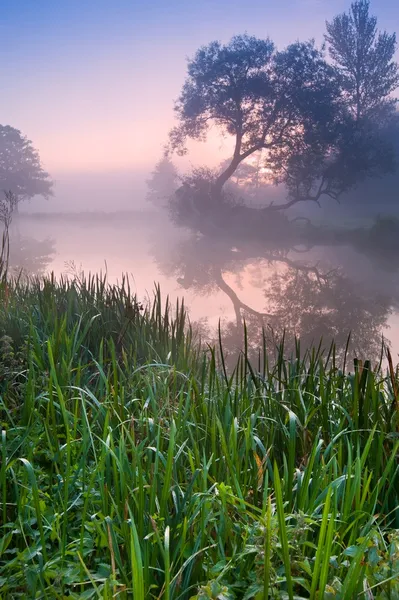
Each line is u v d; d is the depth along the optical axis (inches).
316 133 1733.5
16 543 102.6
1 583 89.2
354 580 74.5
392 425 127.6
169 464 96.9
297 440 138.1
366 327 473.4
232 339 419.5
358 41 2058.3
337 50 2091.5
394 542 81.0
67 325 226.2
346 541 97.5
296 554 83.8
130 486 104.0
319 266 962.1
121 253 1120.8
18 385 167.8
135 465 105.3
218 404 147.3
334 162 1861.5
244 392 154.5
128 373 177.3
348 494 94.6
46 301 252.4
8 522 109.3
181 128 1838.1
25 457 128.3
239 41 1793.8
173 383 168.7
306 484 98.9
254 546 81.7
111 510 98.2
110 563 93.8
